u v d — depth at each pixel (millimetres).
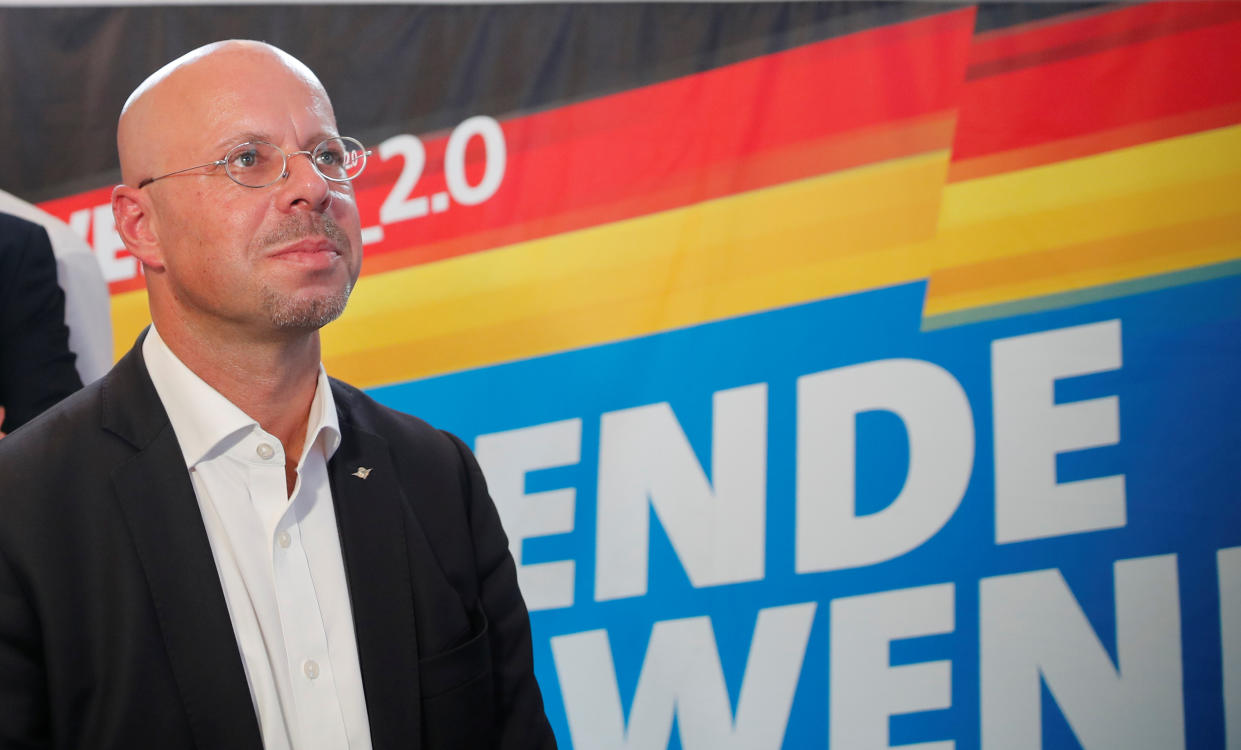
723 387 2127
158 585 949
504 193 2217
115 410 1031
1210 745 1935
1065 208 2061
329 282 1005
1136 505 1989
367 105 2258
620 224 2180
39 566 926
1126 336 2023
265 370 1048
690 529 2109
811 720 2039
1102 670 1972
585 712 2096
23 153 2277
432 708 1042
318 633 1012
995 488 2031
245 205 981
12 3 2285
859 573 2055
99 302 2244
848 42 2143
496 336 2193
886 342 2090
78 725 916
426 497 1141
